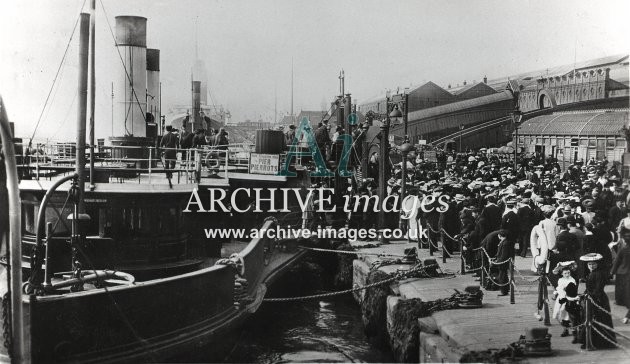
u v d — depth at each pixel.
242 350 13.91
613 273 12.30
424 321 11.48
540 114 44.16
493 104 49.69
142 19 18.95
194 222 16.19
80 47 12.54
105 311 10.02
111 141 18.67
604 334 9.45
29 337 9.41
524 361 8.80
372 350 14.10
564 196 18.62
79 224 11.95
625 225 12.24
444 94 53.19
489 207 16.05
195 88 31.47
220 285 12.73
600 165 27.00
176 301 11.27
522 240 18.17
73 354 9.62
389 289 14.97
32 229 14.20
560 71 42.41
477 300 12.17
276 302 18.33
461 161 37.97
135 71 18.95
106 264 13.98
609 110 37.03
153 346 10.66
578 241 12.78
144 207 14.37
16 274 7.54
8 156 7.36
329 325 16.30
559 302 10.27
